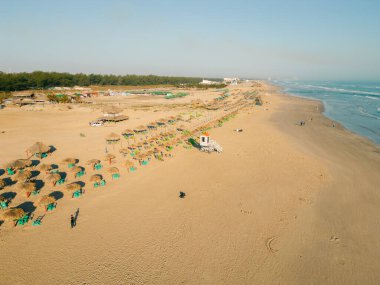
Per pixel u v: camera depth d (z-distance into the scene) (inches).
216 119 2529.5
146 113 2849.4
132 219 842.2
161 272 636.7
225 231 794.8
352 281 633.0
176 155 1438.2
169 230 792.3
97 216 852.6
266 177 1171.9
